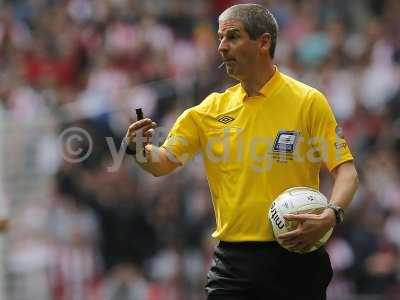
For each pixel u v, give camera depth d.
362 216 44.81
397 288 43.12
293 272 19.62
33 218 45.56
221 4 61.47
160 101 48.53
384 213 45.41
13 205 45.72
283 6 59.94
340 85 51.00
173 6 60.25
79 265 44.78
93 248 45.03
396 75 51.78
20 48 57.31
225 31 19.62
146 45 56.69
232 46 19.58
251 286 19.72
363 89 51.03
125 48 56.09
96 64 56.06
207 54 55.31
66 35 58.09
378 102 50.47
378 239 44.25
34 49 57.12
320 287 19.89
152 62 55.47
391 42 54.72
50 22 59.44
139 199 45.56
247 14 19.56
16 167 46.09
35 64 56.03
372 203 45.50
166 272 44.06
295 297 19.70
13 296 44.44
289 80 19.97
